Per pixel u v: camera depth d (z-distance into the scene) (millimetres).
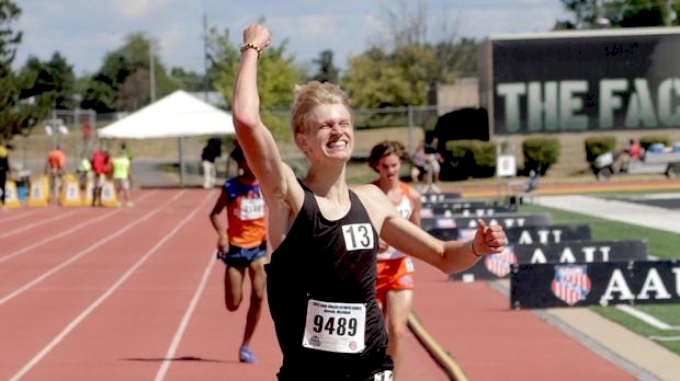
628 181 89625
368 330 8820
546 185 88188
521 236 36688
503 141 95188
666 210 62250
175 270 39656
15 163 123688
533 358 22266
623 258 32906
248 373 21531
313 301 8727
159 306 30891
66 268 40531
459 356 22656
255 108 8273
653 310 27688
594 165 92562
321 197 8773
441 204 54156
